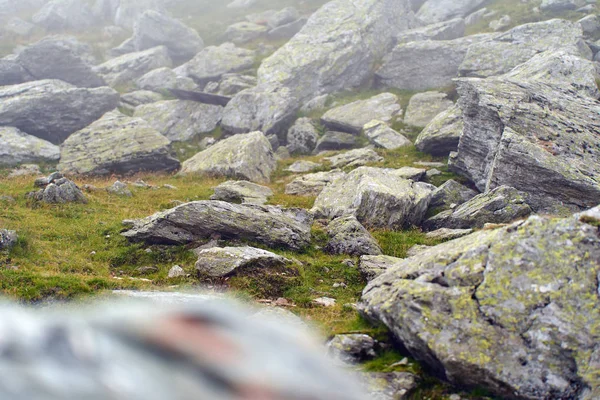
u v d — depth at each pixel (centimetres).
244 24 7475
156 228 2277
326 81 5359
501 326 1031
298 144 4519
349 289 1934
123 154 3959
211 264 1945
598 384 933
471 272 1119
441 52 5172
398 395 1025
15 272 1750
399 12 6259
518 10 6159
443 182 3259
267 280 1903
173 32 6981
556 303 1026
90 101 4753
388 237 2472
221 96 5044
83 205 2830
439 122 3828
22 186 3131
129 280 1861
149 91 5669
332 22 5934
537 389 965
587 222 1110
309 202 3094
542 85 3331
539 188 2653
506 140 2709
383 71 5409
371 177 2844
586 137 2838
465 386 1031
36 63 5453
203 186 3503
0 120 4338
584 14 5678
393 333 1161
